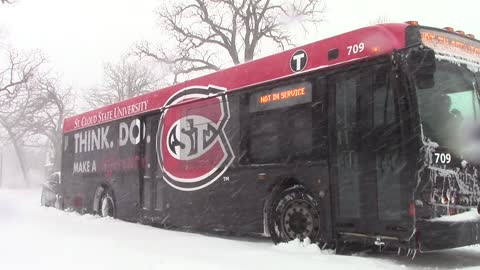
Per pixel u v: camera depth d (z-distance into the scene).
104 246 9.22
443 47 7.30
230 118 9.94
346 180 7.67
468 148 7.18
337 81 7.94
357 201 7.49
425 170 6.78
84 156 15.59
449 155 7.00
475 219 6.85
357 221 7.47
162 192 11.80
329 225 7.86
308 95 8.37
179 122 11.43
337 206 7.77
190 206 10.84
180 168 11.23
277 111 8.91
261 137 9.20
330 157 7.90
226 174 9.92
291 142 8.59
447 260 7.88
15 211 17.09
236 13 35.69
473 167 7.16
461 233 6.69
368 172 7.38
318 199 8.04
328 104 8.02
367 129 7.45
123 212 13.36
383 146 7.22
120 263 7.54
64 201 16.66
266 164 9.03
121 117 13.73
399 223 6.94
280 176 8.72
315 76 8.28
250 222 9.30
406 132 6.94
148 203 12.34
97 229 11.88
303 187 8.44
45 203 20.66
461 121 7.24
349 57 7.77
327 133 7.98
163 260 7.71
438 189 6.78
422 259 7.94
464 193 6.99
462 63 7.45
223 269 6.98
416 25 7.11
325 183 7.96
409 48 7.02
